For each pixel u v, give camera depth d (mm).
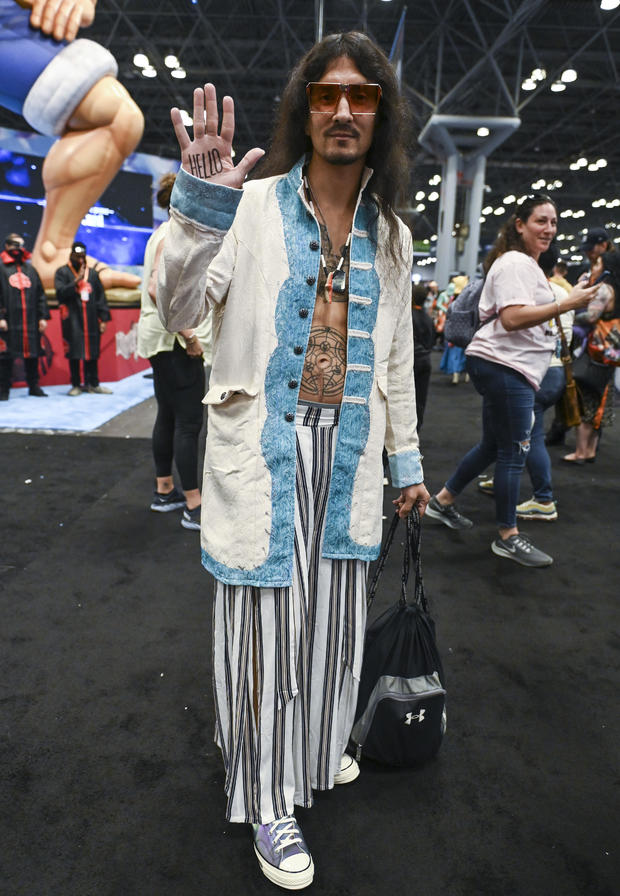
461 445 5090
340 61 1116
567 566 2830
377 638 1562
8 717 1753
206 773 1579
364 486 1274
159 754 1636
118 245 12922
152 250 2750
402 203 1259
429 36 14000
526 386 2670
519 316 2443
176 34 14805
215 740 1604
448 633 2254
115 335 7590
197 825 1426
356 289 1181
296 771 1365
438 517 3273
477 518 3432
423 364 3652
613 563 2871
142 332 2883
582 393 4445
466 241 18812
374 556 1324
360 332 1196
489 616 2379
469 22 13758
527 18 11859
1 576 2594
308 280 1144
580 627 2314
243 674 1262
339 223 1195
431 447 5008
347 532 1272
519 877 1314
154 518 3271
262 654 1242
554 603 2490
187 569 2695
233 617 1250
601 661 2102
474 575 2719
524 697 1904
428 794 1530
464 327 2826
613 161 24969
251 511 1185
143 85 17891
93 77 7273
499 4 12727
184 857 1343
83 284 6402
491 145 16781
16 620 2258
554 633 2270
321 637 1330
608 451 4957
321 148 1112
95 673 1964
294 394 1169
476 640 2211
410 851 1370
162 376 2957
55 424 5312
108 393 6855
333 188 1171
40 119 7465
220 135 981
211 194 975
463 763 1635
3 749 1631
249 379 1172
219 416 1203
